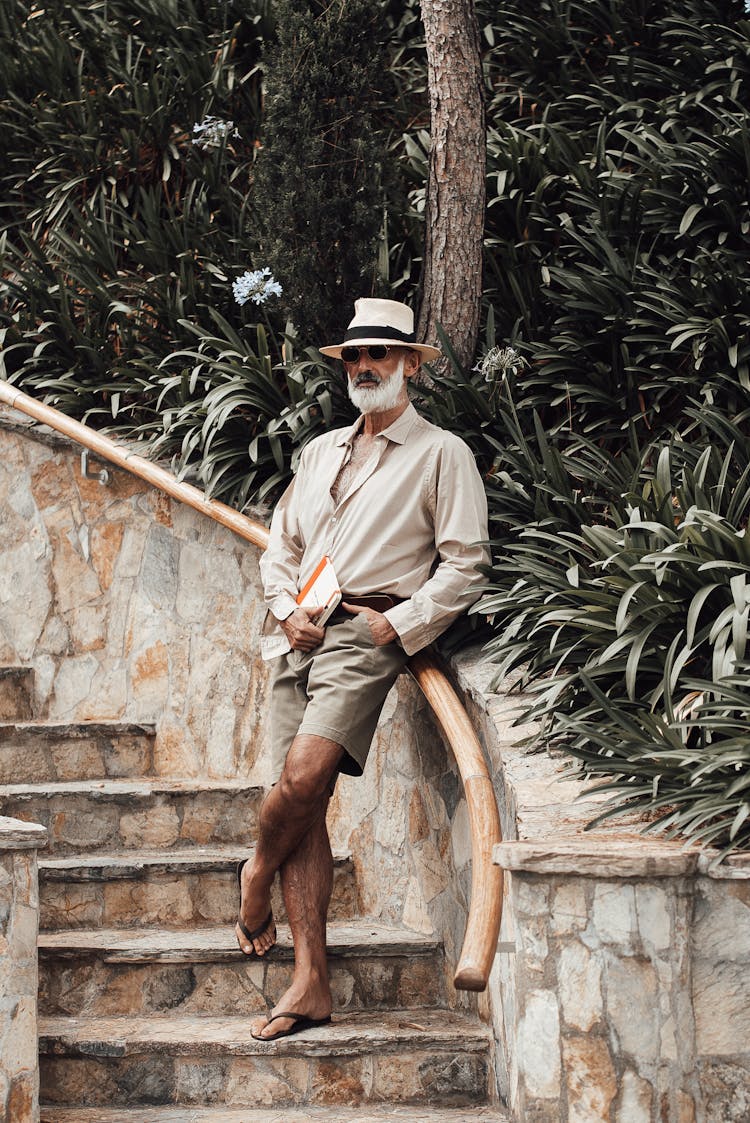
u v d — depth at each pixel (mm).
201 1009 3506
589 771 2875
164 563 4770
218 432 4613
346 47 4652
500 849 2539
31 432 4988
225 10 6234
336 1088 3232
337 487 3566
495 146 5262
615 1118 2451
